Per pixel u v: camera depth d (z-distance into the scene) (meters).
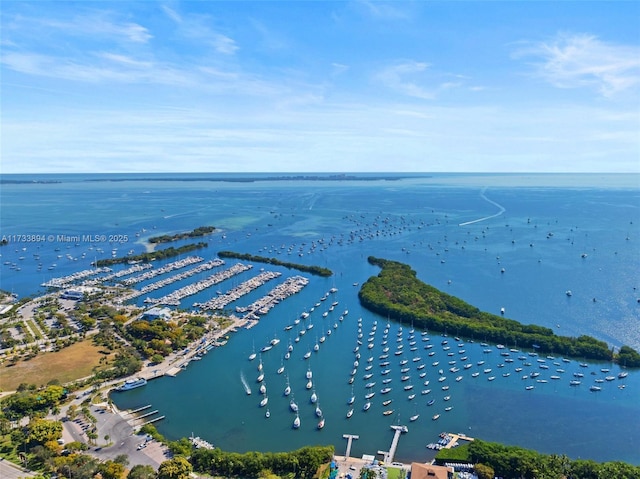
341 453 194.88
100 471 168.25
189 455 184.88
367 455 191.88
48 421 193.62
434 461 184.25
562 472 167.88
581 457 193.62
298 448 198.88
